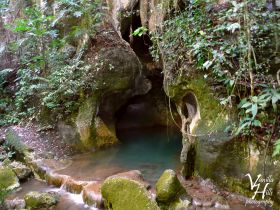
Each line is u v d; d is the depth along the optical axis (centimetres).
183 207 399
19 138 666
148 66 781
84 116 677
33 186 530
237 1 447
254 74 416
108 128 712
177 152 642
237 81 425
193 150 479
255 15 415
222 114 447
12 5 919
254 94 412
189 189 444
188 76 484
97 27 748
